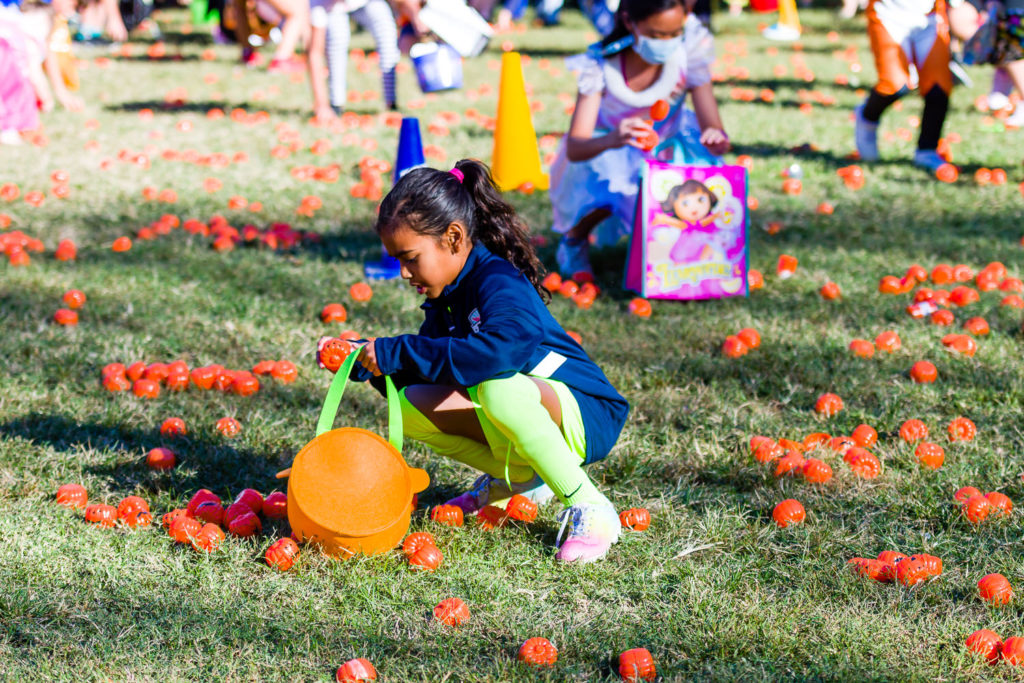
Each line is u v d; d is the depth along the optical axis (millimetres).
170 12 33312
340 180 11125
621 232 8594
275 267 8203
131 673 3486
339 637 3738
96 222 9367
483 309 4074
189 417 5594
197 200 10188
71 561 4121
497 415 4129
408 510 4215
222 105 15609
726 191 7523
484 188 4195
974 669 3572
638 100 7516
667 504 4766
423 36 15898
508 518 4566
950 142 12625
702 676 3566
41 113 14570
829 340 6738
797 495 4805
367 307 7344
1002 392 5871
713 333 6883
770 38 25047
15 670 3480
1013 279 7633
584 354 4488
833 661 3637
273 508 4562
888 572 4109
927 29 11133
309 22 13938
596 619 3881
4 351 6395
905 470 5043
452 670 3557
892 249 8703
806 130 13578
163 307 7289
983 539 4398
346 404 5840
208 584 4012
